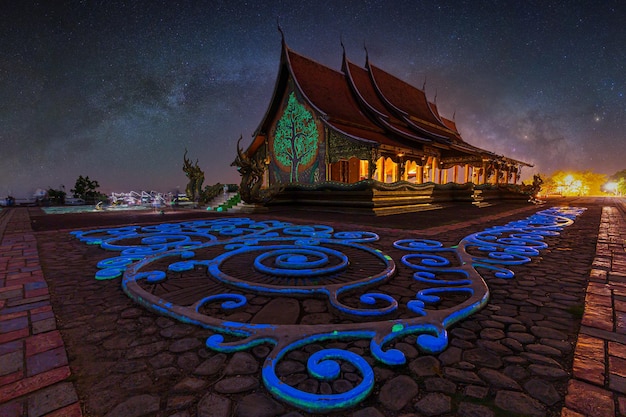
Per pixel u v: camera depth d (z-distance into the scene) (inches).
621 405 71.1
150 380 82.4
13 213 652.1
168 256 220.1
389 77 1024.9
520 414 69.2
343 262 192.5
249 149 838.5
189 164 885.2
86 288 155.6
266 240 275.1
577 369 85.1
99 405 72.7
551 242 272.1
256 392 77.6
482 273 178.7
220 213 587.2
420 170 860.6
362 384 75.9
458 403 73.0
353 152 618.8
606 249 241.4
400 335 103.7
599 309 126.1
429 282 161.0
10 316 121.6
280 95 759.1
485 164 924.0
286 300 140.3
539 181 1009.5
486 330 109.6
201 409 71.4
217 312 127.5
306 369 86.3
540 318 119.0
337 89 802.2
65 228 364.2
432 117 1130.0
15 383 79.8
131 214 574.9
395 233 321.4
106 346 99.7
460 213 564.4
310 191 620.7
